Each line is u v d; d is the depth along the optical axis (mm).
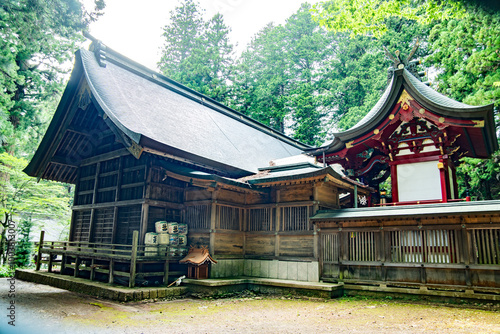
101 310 8211
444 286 9422
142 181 11852
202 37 28484
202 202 12312
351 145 12594
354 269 10789
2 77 16109
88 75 12680
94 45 14594
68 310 8039
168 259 11305
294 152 21953
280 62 30578
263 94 28375
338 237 11188
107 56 14805
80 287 10898
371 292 10375
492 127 10930
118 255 10734
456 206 9477
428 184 11859
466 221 9328
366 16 10883
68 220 24328
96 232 13320
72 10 19047
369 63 26297
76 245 14039
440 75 20344
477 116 10289
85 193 14281
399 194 12289
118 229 12422
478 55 14977
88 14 20000
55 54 20281
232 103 28125
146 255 11102
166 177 12039
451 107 10617
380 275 10359
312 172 11195
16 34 17750
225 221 12523
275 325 6996
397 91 11531
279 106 29047
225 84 28719
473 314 7934
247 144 17391
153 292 9898
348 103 27500
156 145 10609
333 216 11016
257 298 10664
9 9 16547
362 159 13555
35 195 19109
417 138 12062
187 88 18359
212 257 11797
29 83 20156
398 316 7785
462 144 12469
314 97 28344
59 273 13414
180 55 29375
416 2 16469
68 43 20609
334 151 13141
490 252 8969
